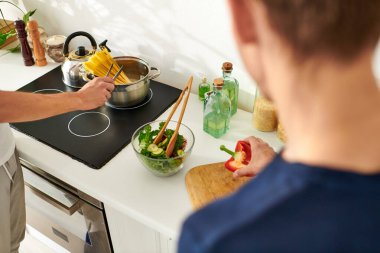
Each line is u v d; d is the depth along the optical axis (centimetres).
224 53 128
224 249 31
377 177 30
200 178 102
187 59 138
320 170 30
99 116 129
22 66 158
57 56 157
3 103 94
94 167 110
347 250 29
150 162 101
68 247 153
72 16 157
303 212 30
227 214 33
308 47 31
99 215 119
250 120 129
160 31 138
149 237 112
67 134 121
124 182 105
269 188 32
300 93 32
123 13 142
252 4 33
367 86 31
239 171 95
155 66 149
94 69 126
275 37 32
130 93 126
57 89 143
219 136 120
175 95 140
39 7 164
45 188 127
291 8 30
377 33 31
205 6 122
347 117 31
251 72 38
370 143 31
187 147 112
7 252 118
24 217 127
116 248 127
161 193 102
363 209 29
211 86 138
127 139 119
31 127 124
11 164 112
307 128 32
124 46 152
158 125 116
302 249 29
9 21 176
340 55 30
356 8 29
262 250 30
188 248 33
